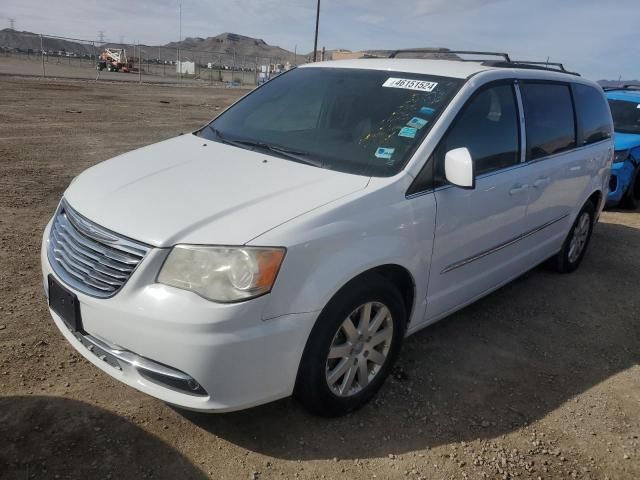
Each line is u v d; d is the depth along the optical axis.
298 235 2.54
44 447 2.65
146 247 2.48
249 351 2.45
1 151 9.09
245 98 4.36
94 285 2.61
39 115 13.66
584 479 2.83
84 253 2.69
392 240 2.94
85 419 2.86
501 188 3.74
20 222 5.66
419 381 3.49
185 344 2.39
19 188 6.95
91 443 2.71
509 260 4.20
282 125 3.80
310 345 2.69
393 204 2.96
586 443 3.09
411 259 3.10
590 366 3.90
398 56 4.83
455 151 3.12
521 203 4.03
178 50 43.09
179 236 2.48
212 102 21.66
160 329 2.41
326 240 2.62
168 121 14.73
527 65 4.52
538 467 2.88
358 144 3.35
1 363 3.25
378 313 3.03
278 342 2.52
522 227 4.19
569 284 5.31
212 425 2.92
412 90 3.62
